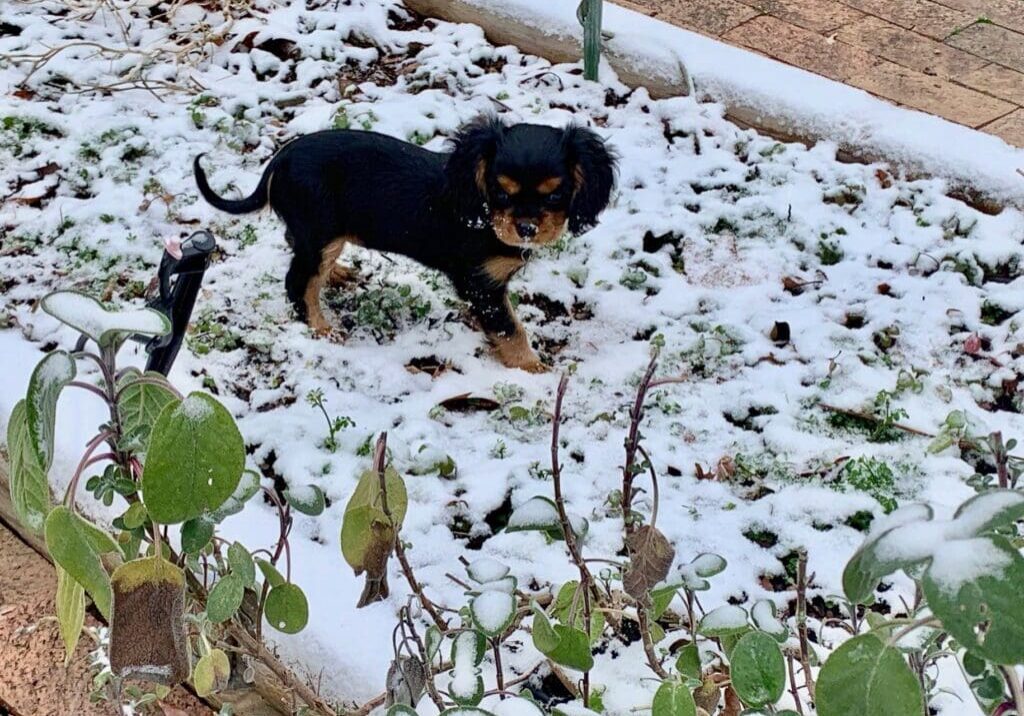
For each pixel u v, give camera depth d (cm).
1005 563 116
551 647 184
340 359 350
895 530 124
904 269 386
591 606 214
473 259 336
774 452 318
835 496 300
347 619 247
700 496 304
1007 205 407
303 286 354
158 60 486
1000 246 388
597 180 336
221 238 396
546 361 356
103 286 370
